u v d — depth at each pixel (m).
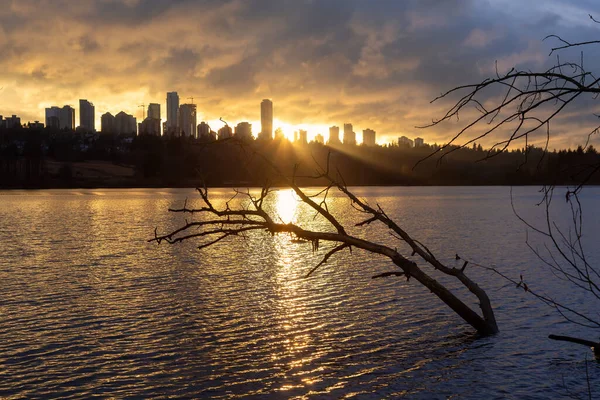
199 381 11.09
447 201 105.12
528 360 12.06
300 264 26.20
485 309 13.94
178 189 178.38
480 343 13.30
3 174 189.88
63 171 195.12
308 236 11.57
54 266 25.80
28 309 16.88
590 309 16.31
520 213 68.00
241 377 11.36
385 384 10.93
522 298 17.98
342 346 13.30
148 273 23.77
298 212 77.00
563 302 17.28
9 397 10.34
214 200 109.50
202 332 14.45
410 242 12.45
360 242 11.85
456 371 11.48
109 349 13.03
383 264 25.64
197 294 19.20
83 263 26.72
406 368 11.77
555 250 31.02
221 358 12.46
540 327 14.58
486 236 40.09
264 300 18.20
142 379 11.23
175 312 16.53
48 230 45.91
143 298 18.55
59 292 19.50
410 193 156.75
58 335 14.09
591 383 10.66
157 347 13.19
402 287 20.05
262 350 13.01
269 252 30.86
